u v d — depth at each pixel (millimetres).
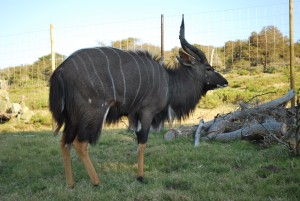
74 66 4434
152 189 4262
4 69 17094
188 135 7328
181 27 5781
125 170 5227
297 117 5320
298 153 5254
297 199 3795
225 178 4551
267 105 7426
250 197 3881
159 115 5578
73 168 5332
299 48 19359
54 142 7418
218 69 17312
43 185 4598
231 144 6465
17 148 6961
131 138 7562
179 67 5715
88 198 4016
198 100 5934
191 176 4680
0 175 5180
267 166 4844
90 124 4484
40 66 17094
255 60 18672
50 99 4453
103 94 4516
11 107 11539
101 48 4719
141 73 4828
